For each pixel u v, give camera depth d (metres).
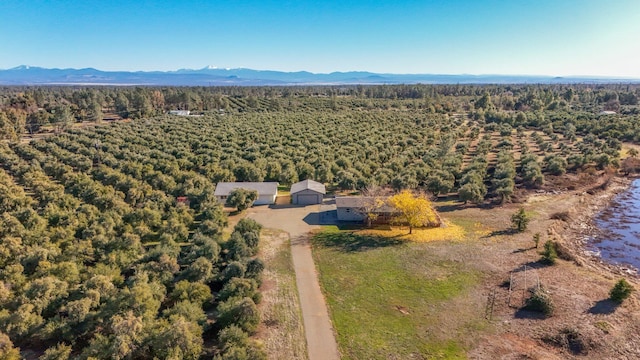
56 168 93.25
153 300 40.47
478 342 40.09
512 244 62.72
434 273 53.84
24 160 103.00
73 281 44.81
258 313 41.12
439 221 70.81
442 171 94.19
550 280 51.50
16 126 145.00
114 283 45.81
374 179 91.31
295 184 89.25
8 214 58.03
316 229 69.75
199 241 55.41
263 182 89.62
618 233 70.31
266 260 57.84
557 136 150.25
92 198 72.38
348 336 41.12
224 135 139.75
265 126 164.38
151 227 64.31
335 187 93.69
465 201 82.56
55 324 37.31
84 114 186.12
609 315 43.84
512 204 81.94
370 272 54.38
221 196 82.00
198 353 35.31
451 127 175.50
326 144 133.00
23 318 36.34
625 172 107.81
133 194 73.38
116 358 32.88
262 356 34.69
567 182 96.38
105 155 108.31
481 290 49.50
